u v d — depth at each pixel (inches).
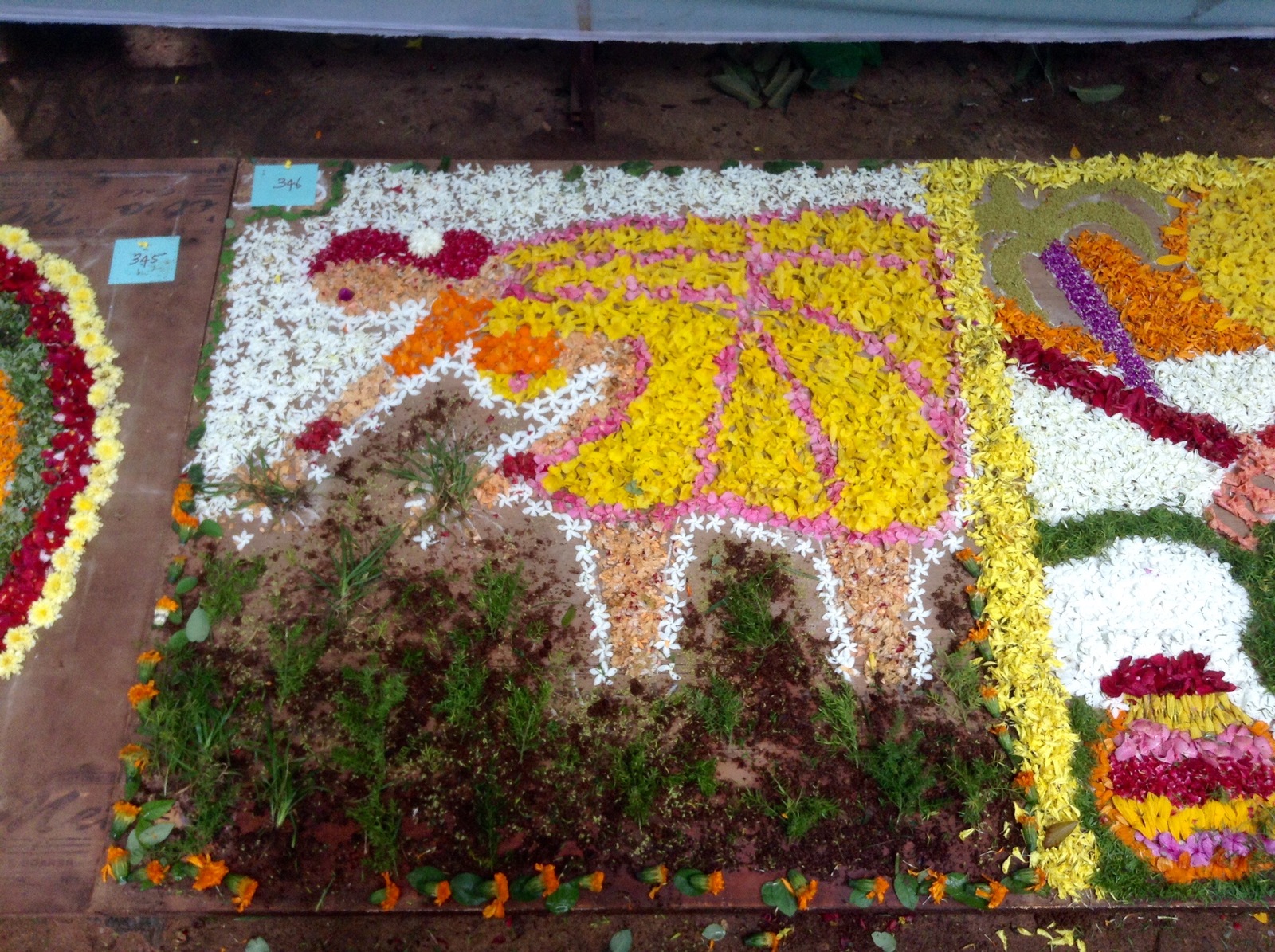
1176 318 126.3
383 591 106.1
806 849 99.3
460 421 114.7
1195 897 99.7
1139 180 136.9
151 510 109.3
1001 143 140.7
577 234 126.5
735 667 105.1
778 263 125.0
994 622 108.0
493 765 100.3
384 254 123.4
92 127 135.2
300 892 95.6
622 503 110.7
